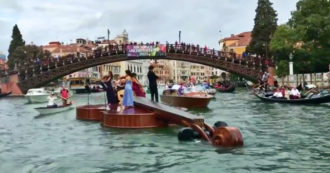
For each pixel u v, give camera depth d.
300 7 50.00
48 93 45.47
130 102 17.50
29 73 60.34
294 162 9.57
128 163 9.89
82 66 59.88
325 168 8.95
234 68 56.53
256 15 79.75
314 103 27.45
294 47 51.47
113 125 16.52
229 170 8.94
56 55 108.38
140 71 145.62
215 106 28.78
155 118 16.11
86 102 40.09
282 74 52.03
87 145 12.62
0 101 47.25
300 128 15.46
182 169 9.14
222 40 118.38
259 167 9.14
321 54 49.41
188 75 178.00
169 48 58.53
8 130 17.45
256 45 77.62
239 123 17.53
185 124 13.66
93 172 9.12
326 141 12.35
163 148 11.63
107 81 19.61
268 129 15.33
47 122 20.34
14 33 95.62
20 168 9.79
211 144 12.02
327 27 47.34
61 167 9.68
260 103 30.94
